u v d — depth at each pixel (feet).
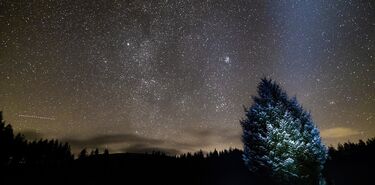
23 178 192.54
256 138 48.57
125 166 333.83
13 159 201.77
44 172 234.17
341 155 238.89
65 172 264.31
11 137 182.80
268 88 52.85
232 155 358.64
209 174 278.87
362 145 260.62
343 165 197.88
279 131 46.21
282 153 45.34
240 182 183.11
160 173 307.37
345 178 165.17
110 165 334.85
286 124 46.55
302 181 44.50
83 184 239.30
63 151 332.39
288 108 50.31
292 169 44.24
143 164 345.31
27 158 239.09
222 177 252.83
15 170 197.98
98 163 336.70
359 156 218.79
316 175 44.96
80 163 323.57
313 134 46.93
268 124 46.70
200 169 306.14
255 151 48.88
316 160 44.91
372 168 176.65
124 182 270.05
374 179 153.17
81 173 278.46
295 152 44.70
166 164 345.51
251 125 50.24
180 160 363.97
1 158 180.45
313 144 45.73
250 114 51.03
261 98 52.26
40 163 261.65
